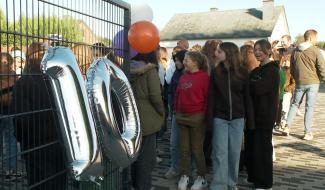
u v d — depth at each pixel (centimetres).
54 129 277
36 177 274
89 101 261
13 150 255
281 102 786
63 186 292
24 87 258
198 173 463
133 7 419
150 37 370
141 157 398
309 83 750
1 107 249
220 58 418
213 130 428
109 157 291
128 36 377
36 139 269
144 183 402
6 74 243
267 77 426
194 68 446
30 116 264
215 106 423
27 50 246
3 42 229
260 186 451
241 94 420
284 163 589
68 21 276
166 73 656
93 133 252
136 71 386
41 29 249
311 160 609
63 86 242
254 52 451
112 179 358
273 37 3781
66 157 249
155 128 395
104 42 334
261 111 434
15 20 229
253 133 450
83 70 300
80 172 243
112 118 289
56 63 241
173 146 505
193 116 446
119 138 297
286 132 799
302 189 470
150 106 396
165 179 505
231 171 436
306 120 765
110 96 295
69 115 242
